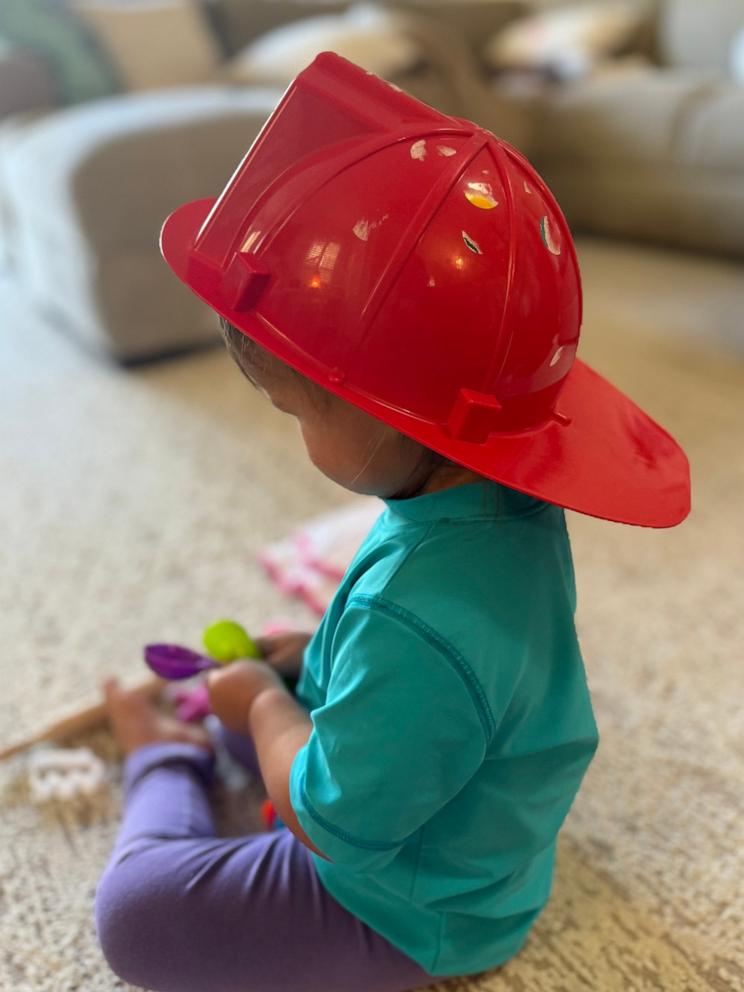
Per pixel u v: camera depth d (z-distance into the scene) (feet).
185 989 2.02
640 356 5.82
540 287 1.56
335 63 1.61
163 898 2.04
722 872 2.45
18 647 3.29
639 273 7.63
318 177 1.52
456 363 1.51
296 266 1.52
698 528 4.00
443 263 1.47
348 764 1.57
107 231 5.34
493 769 1.76
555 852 2.39
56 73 7.02
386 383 1.52
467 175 1.52
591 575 3.69
